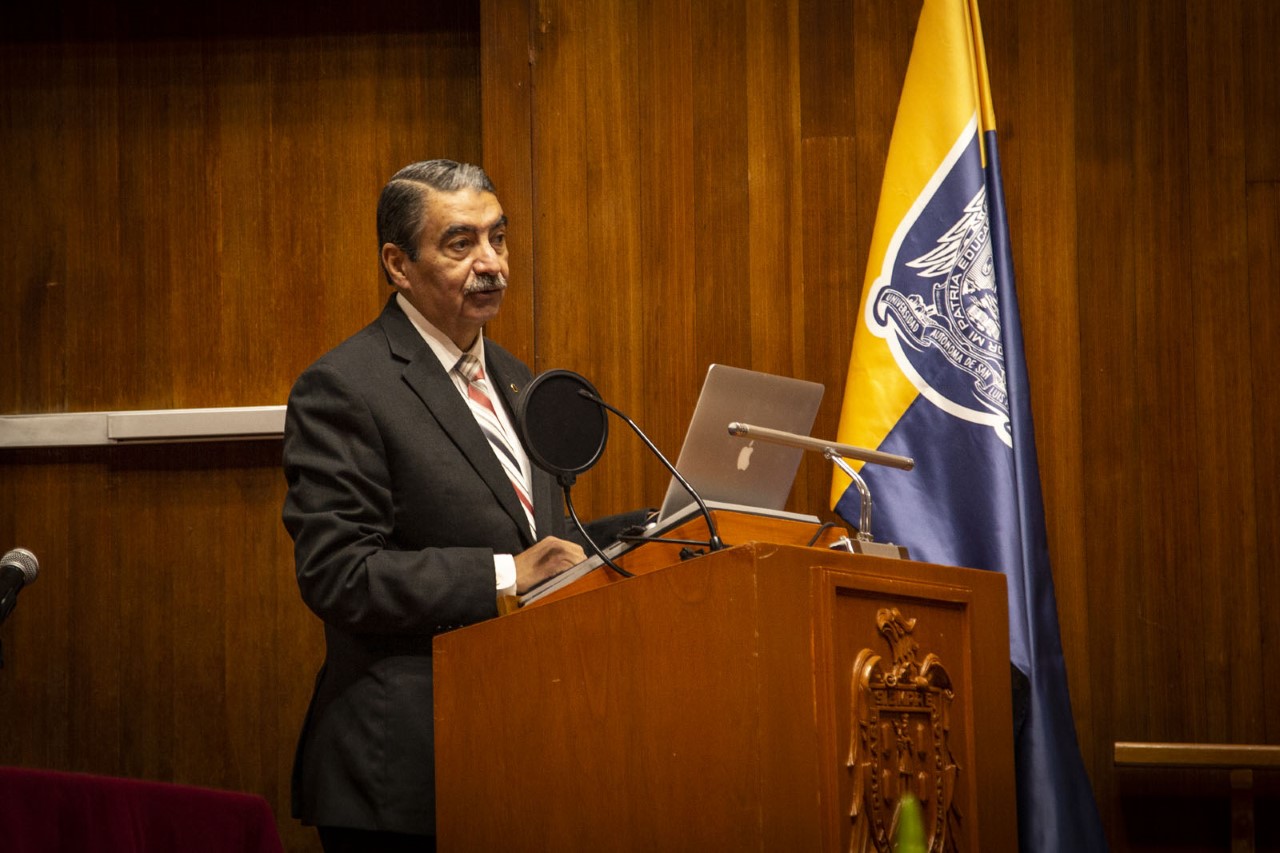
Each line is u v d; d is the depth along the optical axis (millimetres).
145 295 7008
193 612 6828
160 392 6957
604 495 6598
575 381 3943
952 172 6020
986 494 5645
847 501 5762
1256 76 6582
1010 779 3914
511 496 4621
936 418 5789
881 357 5906
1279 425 6461
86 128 7070
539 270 6723
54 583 6875
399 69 7055
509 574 4188
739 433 3814
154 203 7043
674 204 6723
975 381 5785
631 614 3414
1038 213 6609
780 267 6664
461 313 4785
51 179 7062
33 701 6809
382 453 4477
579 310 6695
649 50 6789
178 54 7078
